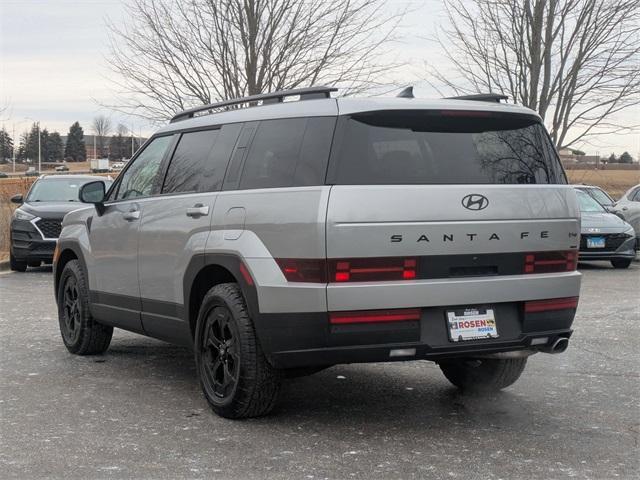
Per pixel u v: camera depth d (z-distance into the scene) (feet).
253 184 18.08
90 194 23.82
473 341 17.02
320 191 16.37
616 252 53.21
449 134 17.43
